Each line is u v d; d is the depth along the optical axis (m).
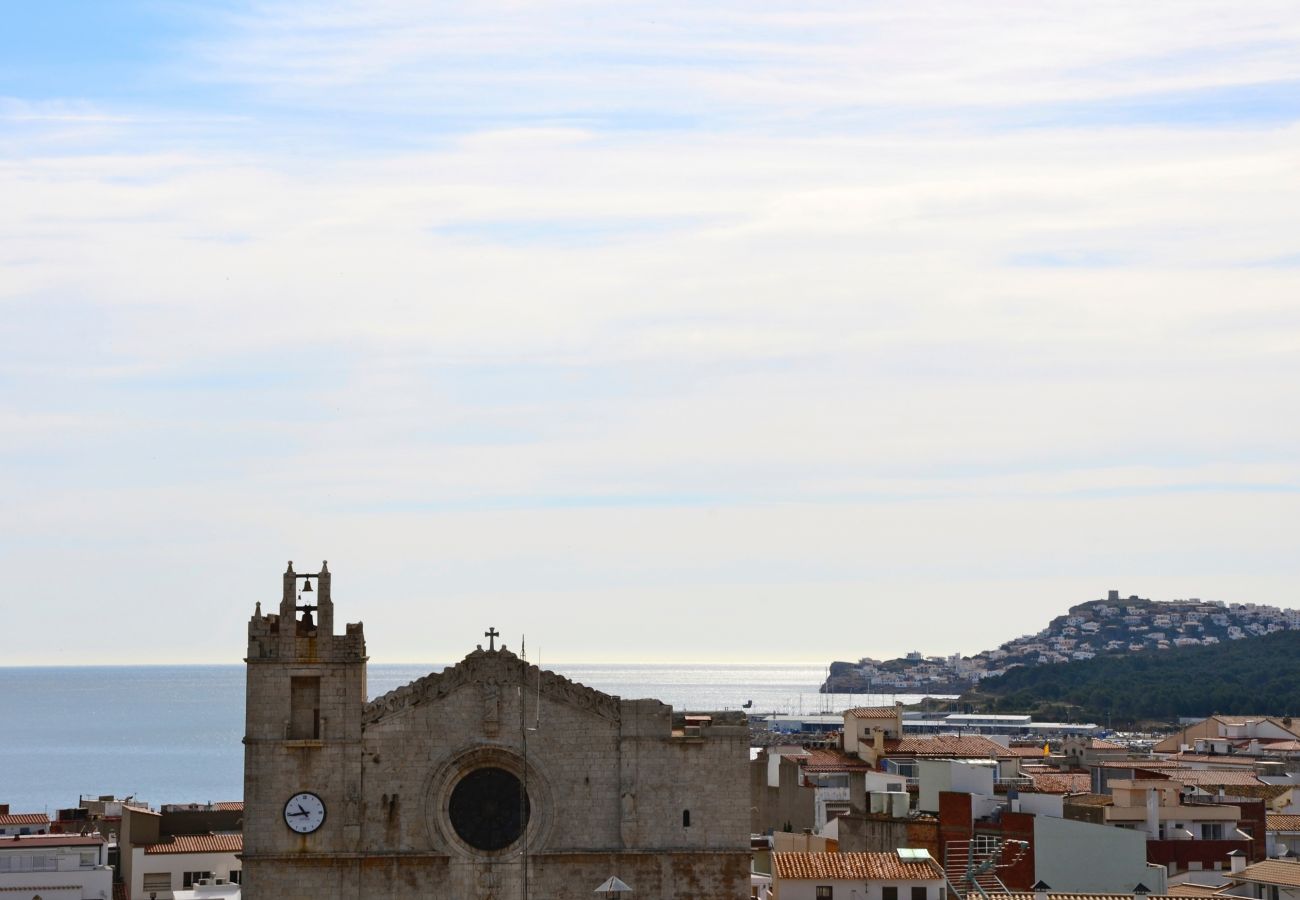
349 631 135.38
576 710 135.88
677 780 135.50
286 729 134.38
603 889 132.75
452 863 134.12
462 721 135.38
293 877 133.38
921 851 162.25
